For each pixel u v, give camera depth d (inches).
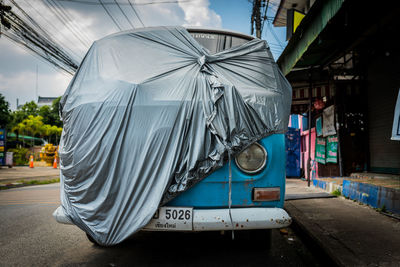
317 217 168.1
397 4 190.7
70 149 100.1
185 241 142.9
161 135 95.0
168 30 114.0
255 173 100.1
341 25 214.5
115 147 95.2
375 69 295.1
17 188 384.8
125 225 92.8
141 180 93.5
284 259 120.3
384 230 140.8
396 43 252.8
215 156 94.2
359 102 316.8
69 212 100.4
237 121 98.9
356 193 216.1
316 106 351.3
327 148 344.5
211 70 107.0
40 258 119.9
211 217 93.7
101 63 109.8
